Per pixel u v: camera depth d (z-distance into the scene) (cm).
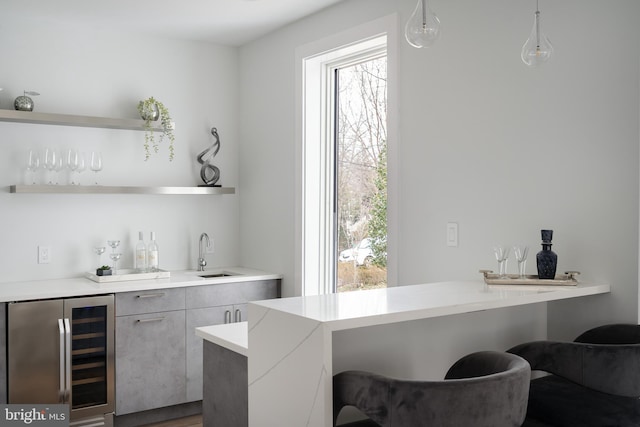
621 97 257
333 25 402
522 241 296
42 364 367
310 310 203
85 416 380
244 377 239
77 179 436
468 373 211
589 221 269
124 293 393
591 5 268
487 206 312
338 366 214
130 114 458
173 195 476
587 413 214
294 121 440
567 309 279
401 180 358
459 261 325
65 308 373
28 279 420
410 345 233
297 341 195
